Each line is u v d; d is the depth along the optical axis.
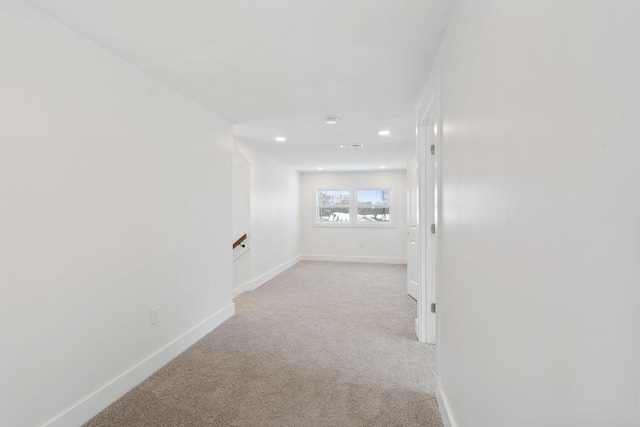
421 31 1.75
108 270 1.95
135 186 2.16
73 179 1.73
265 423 1.78
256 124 3.51
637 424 0.48
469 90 1.31
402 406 1.93
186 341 2.72
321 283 5.25
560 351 0.68
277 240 6.05
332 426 1.75
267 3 1.52
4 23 1.42
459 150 1.47
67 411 1.69
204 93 2.64
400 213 7.31
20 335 1.48
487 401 1.13
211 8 1.55
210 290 3.11
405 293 4.59
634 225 0.48
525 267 0.84
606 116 0.53
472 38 1.26
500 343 1.01
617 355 0.52
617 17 0.50
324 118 3.31
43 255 1.58
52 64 1.62
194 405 1.94
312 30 1.75
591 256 0.58
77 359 1.75
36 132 1.54
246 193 4.80
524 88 0.83
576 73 0.61
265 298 4.33
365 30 1.75
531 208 0.80
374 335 3.03
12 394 1.45
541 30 0.74
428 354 2.62
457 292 1.53
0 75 1.40
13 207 1.45
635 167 0.47
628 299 0.49
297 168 7.02
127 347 2.10
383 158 5.73
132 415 1.85
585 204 0.59
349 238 7.56
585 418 0.60
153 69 2.20
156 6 1.53
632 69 0.47
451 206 1.65
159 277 2.40
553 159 0.70
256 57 2.04
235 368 2.39
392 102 2.86
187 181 2.73
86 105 1.80
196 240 2.87
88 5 1.52
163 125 2.43
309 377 2.27
